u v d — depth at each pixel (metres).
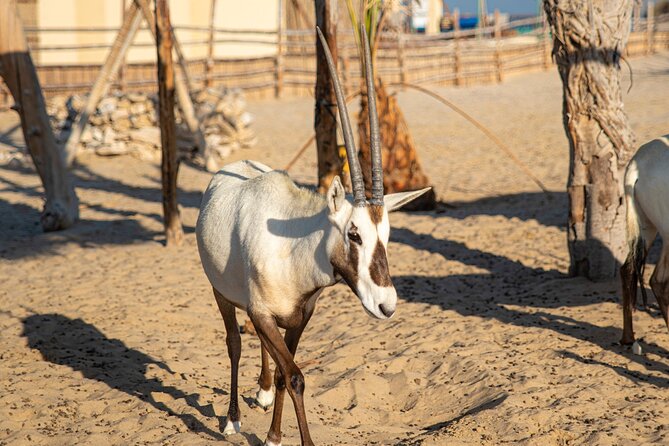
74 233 10.74
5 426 4.87
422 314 7.10
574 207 7.73
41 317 7.19
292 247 3.98
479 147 17.25
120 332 6.80
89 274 8.75
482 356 5.95
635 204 5.92
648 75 27.25
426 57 26.81
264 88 24.27
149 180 14.64
